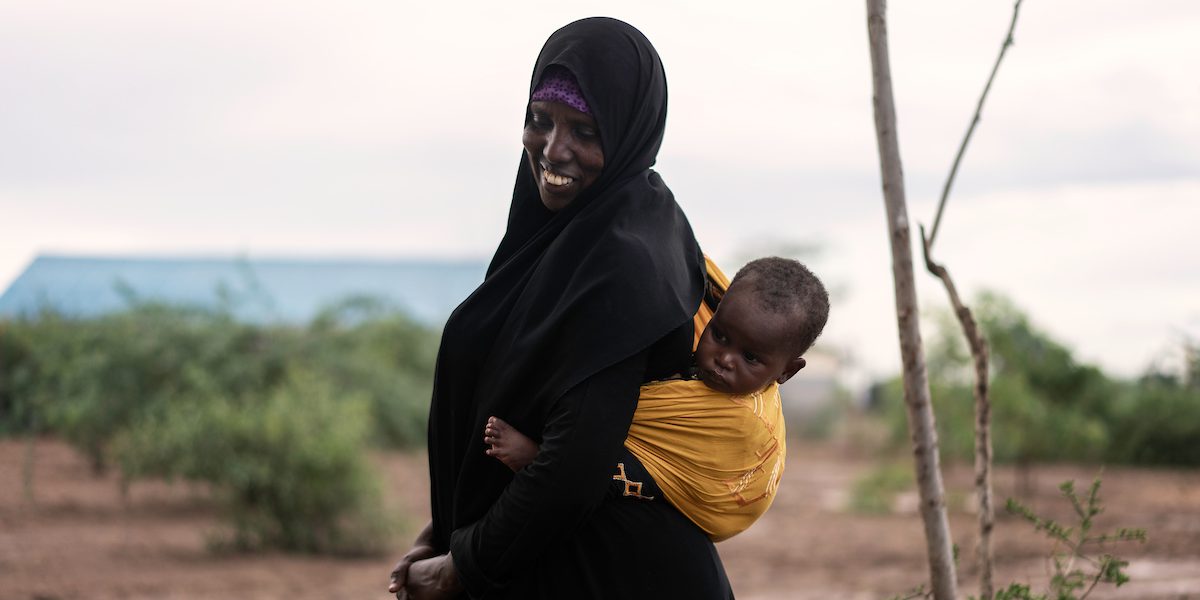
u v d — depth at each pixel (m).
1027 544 11.23
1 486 15.32
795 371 2.77
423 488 17.09
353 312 23.78
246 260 17.22
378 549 12.58
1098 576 3.89
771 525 14.86
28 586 9.31
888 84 3.05
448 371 2.82
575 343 2.54
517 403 2.64
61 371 14.84
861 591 9.48
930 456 3.10
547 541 2.54
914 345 3.08
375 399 20.20
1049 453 16.05
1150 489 16.55
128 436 13.55
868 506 16.38
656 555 2.61
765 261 2.72
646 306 2.54
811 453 27.53
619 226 2.64
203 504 14.55
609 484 2.54
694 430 2.61
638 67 2.79
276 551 12.03
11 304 22.77
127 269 33.00
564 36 2.80
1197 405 19.38
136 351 14.33
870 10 3.06
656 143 2.89
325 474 12.15
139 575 10.14
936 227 3.64
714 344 2.65
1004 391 15.32
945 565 3.11
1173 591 7.67
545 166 2.78
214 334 14.86
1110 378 19.86
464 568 2.64
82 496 14.73
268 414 12.20
